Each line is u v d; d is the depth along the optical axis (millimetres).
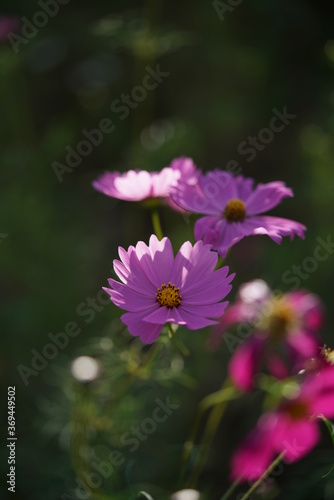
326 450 1164
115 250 1550
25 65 1820
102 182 970
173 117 1850
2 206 1420
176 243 1321
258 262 1422
